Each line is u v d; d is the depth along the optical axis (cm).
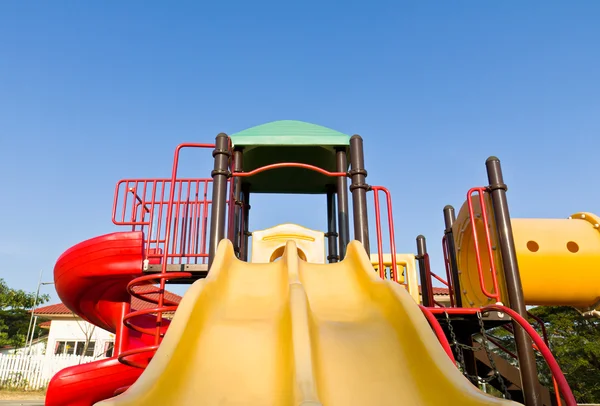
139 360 554
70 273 546
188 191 662
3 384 1844
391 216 488
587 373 1341
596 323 1368
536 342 328
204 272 513
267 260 640
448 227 679
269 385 247
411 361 263
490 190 477
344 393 243
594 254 570
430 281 718
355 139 496
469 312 405
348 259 433
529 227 591
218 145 464
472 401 208
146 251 586
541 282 561
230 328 298
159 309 408
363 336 296
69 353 2392
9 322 3234
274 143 615
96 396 544
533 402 398
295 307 277
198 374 254
